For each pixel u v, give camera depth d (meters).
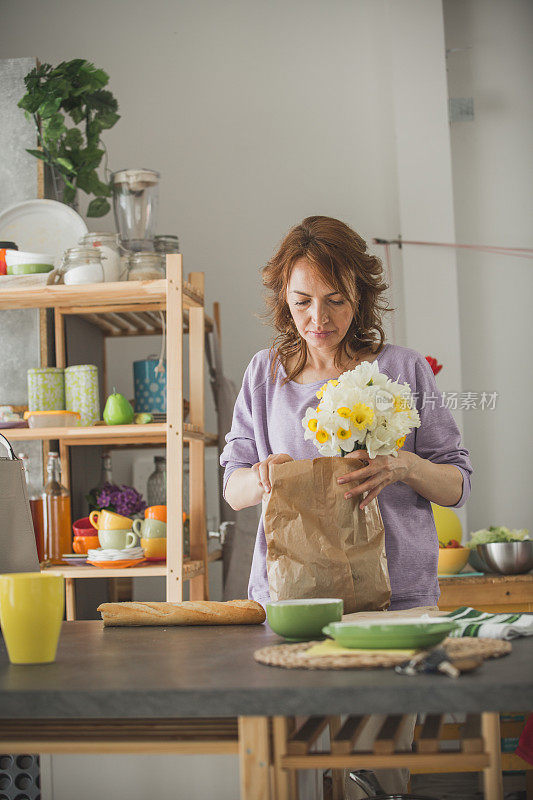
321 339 1.62
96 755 1.07
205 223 3.59
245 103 3.62
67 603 2.63
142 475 3.40
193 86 3.64
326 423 1.35
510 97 3.64
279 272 1.68
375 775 1.55
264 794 0.84
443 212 3.50
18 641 1.02
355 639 0.96
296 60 3.62
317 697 0.81
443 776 3.03
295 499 1.33
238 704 0.82
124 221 2.81
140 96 3.64
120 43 3.67
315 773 1.22
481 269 3.59
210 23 3.66
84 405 2.69
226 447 1.79
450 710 0.79
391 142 3.58
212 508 3.30
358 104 3.60
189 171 3.61
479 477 3.53
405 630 0.94
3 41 3.69
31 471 2.79
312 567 1.31
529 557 2.79
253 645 1.13
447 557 2.84
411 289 3.49
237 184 3.60
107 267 2.68
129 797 1.06
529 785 2.69
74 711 0.85
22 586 1.02
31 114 2.87
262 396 1.75
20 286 2.61
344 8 3.62
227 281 3.56
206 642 1.18
